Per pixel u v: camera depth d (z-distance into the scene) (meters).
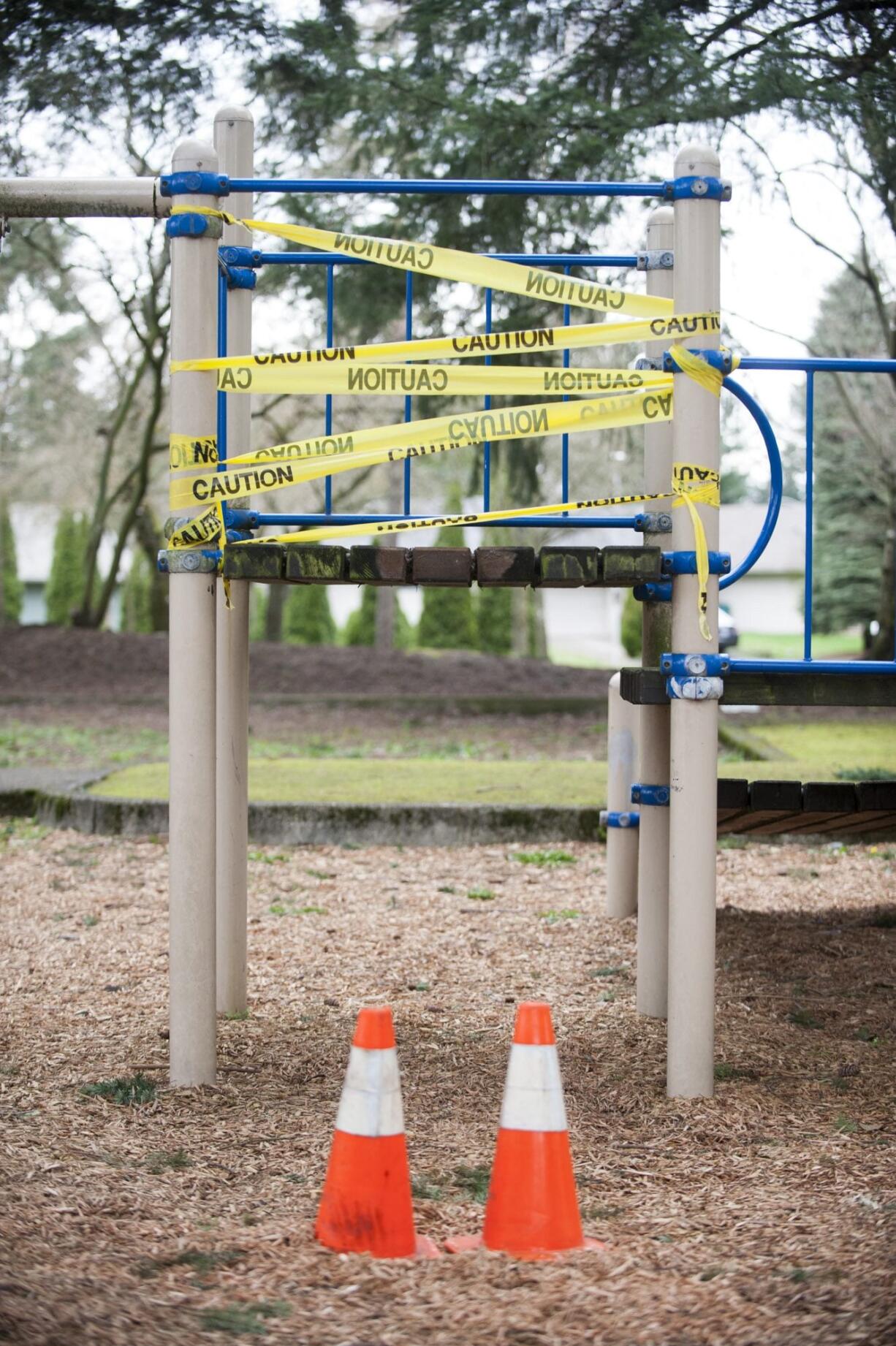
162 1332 2.33
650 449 4.53
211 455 3.88
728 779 5.00
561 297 3.93
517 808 8.02
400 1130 2.79
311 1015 4.67
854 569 27.81
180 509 3.87
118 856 7.59
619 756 6.18
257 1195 3.07
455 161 11.30
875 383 19.53
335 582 3.91
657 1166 3.28
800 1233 2.82
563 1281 2.59
